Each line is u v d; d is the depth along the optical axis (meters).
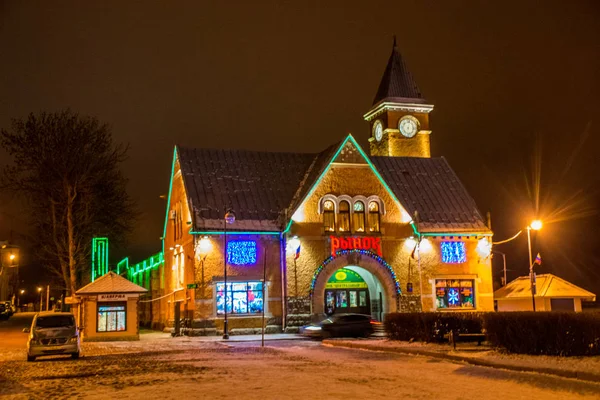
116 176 50.75
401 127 65.81
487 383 16.08
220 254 41.47
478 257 46.75
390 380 16.75
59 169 46.94
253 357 24.27
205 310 40.66
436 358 22.66
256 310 41.88
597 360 18.92
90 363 23.64
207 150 47.62
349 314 37.62
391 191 45.09
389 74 67.44
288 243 42.41
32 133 47.12
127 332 38.97
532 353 21.16
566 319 20.48
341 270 45.66
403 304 44.16
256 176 46.50
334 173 44.16
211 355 25.53
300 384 16.02
